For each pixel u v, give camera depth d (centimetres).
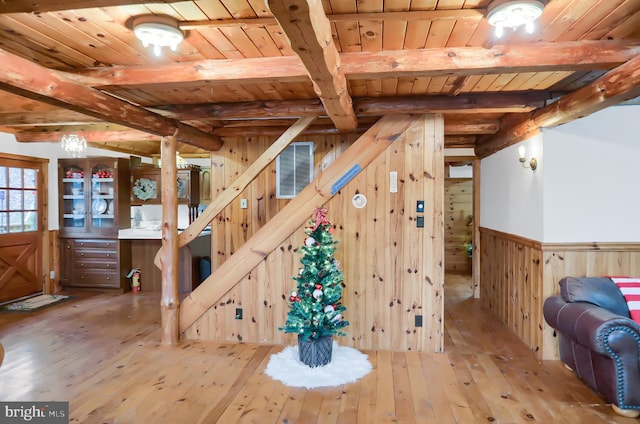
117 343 398
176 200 411
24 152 576
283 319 397
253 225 521
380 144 380
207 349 381
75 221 641
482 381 314
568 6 191
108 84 275
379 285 383
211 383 310
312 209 389
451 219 823
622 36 225
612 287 316
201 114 376
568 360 324
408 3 188
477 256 599
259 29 217
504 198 462
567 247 349
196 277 646
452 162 689
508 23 189
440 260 376
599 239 348
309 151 508
